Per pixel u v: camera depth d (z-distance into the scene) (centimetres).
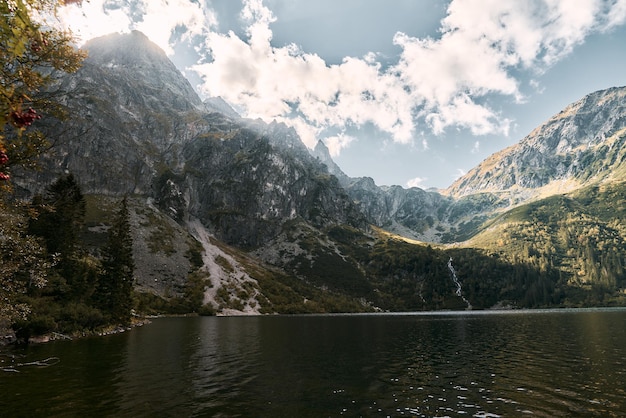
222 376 4094
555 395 3303
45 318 6278
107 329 8675
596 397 3225
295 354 5750
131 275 10575
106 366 4453
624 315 14825
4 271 2806
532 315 16812
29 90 1336
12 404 2848
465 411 2878
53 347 5781
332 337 8288
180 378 3941
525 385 3681
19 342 6056
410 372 4366
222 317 18025
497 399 3200
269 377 4066
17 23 825
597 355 5328
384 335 8712
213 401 3106
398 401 3150
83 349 5688
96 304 9188
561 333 8331
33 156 1578
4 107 830
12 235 2634
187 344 6838
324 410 2897
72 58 1546
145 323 12794
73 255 8881
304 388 3584
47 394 3150
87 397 3094
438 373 4300
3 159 859
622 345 6222
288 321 14712
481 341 7306
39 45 1198
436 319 15512
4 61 1109
